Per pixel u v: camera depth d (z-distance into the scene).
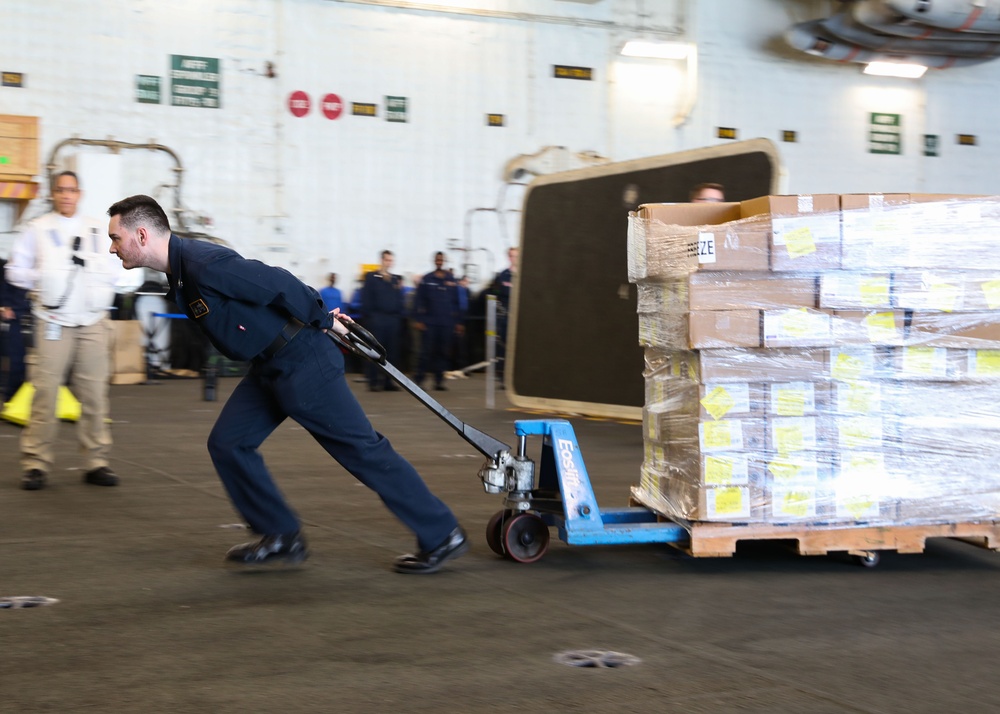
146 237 4.06
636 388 10.24
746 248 4.41
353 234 19.30
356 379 17.20
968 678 3.17
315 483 6.82
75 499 6.13
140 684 3.05
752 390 4.48
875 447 4.55
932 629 3.70
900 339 4.54
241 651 3.37
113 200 16.89
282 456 8.11
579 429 10.12
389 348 14.80
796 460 4.50
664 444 4.84
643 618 3.80
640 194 10.15
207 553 4.76
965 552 5.00
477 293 19.38
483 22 19.91
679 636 3.58
